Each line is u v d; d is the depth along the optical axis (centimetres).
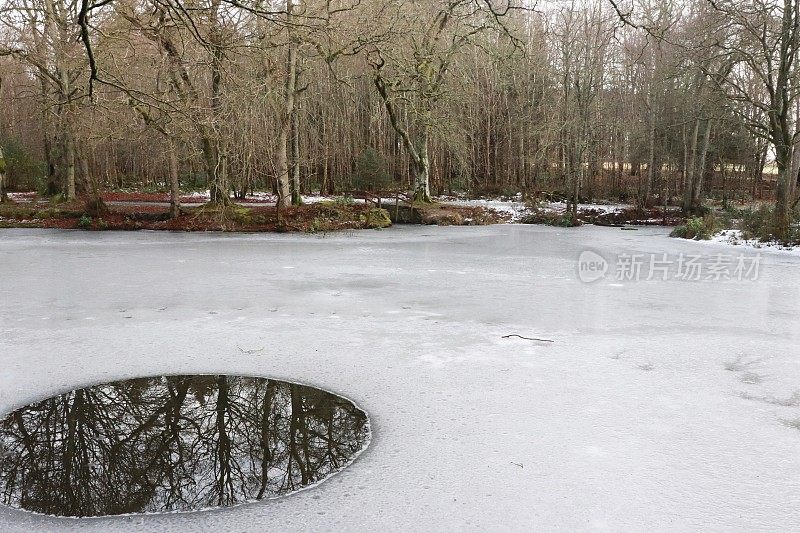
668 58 2523
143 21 1477
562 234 2014
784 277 1132
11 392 525
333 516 335
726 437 428
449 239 1834
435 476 376
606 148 4022
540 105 3550
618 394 513
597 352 636
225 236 1892
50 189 2875
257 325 745
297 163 2359
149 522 333
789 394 513
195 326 739
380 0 1986
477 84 3450
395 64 2025
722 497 348
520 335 702
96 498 359
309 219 2109
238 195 3469
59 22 1877
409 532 318
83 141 1983
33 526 330
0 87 2406
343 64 2670
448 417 467
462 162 2717
